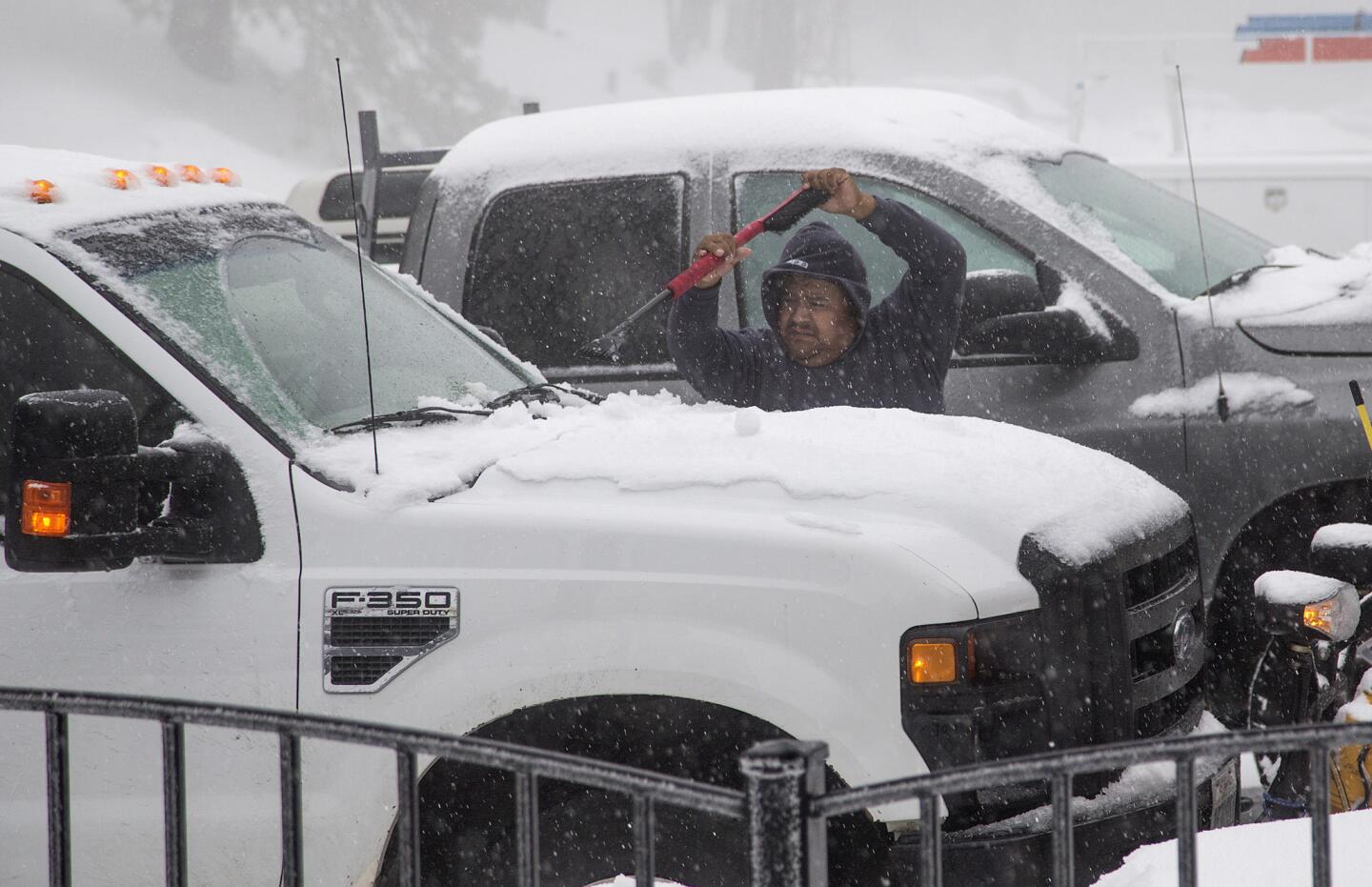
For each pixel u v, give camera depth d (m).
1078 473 8.66
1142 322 12.56
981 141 13.82
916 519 7.80
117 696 5.54
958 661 7.36
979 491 8.04
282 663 7.60
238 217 9.80
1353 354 12.19
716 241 11.22
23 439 7.07
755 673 7.36
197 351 8.21
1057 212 13.16
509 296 14.09
